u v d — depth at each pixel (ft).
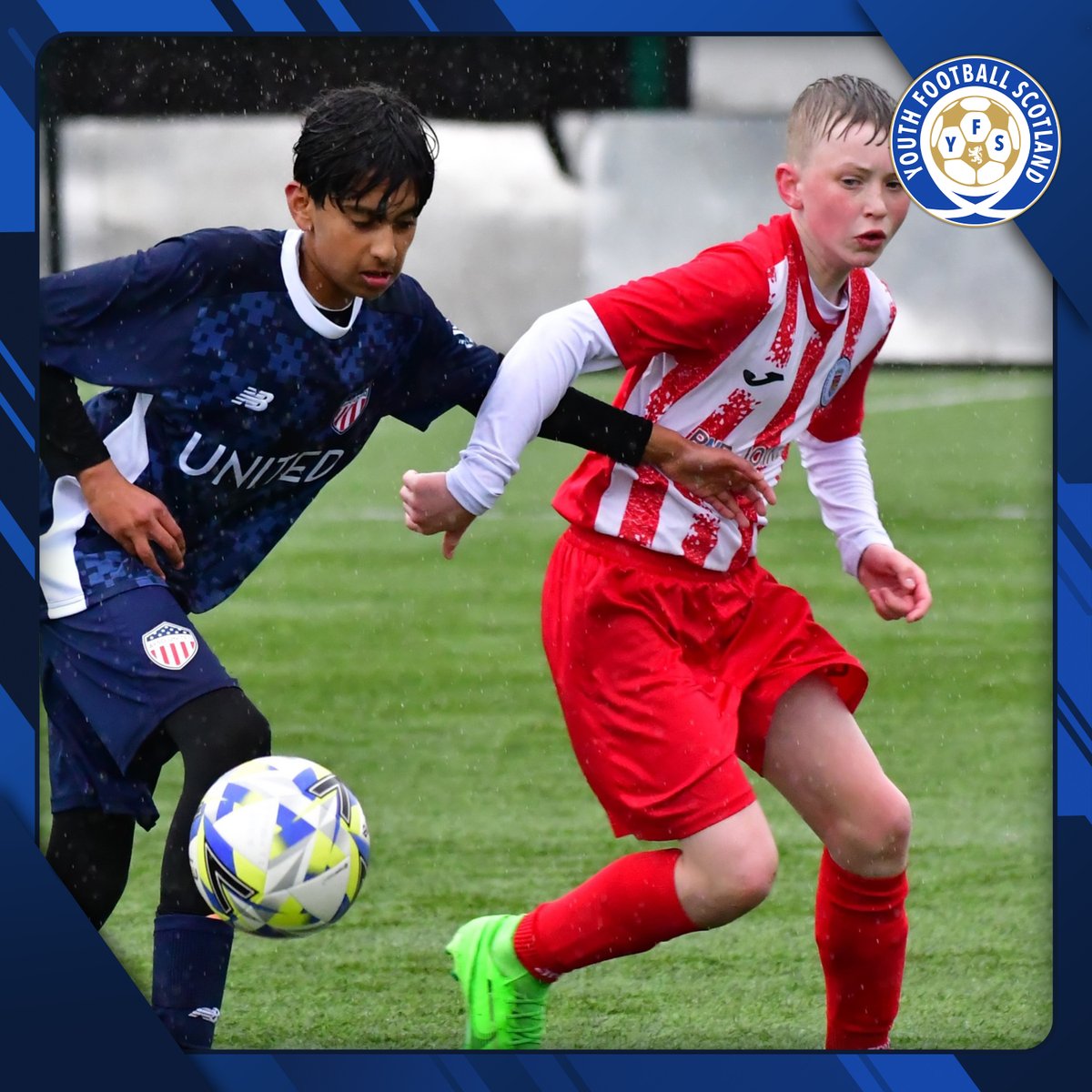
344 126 34.83
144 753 38.86
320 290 36.78
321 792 35.24
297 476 39.32
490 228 176.04
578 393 37.09
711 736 36.04
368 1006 42.19
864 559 41.60
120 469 37.60
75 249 169.37
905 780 63.05
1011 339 176.45
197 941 36.14
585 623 37.17
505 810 59.47
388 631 87.15
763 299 36.22
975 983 43.88
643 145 177.47
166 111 169.37
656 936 36.83
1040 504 118.42
